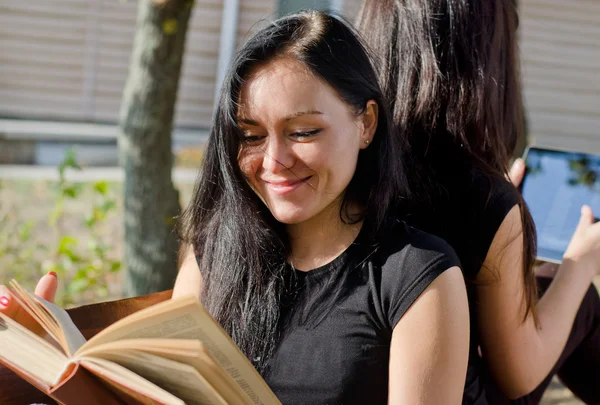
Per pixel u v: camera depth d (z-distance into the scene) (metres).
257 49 1.66
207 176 1.87
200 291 1.96
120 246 5.56
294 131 1.64
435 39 2.08
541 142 8.38
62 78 8.19
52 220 4.87
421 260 1.68
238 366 1.47
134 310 2.06
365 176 1.78
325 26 1.69
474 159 2.03
